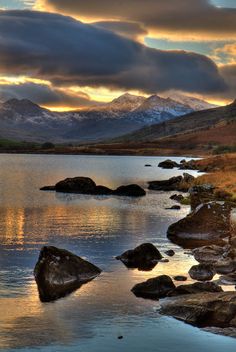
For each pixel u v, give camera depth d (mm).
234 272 25219
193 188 62031
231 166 110438
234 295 19609
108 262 28234
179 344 16922
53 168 137375
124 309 20266
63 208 53438
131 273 25906
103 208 53562
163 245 33344
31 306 20594
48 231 38375
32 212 49938
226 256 28953
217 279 24656
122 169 135250
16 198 63562
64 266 24688
